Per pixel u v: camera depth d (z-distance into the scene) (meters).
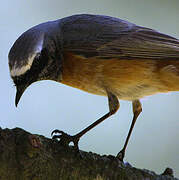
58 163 7.78
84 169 8.14
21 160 7.30
